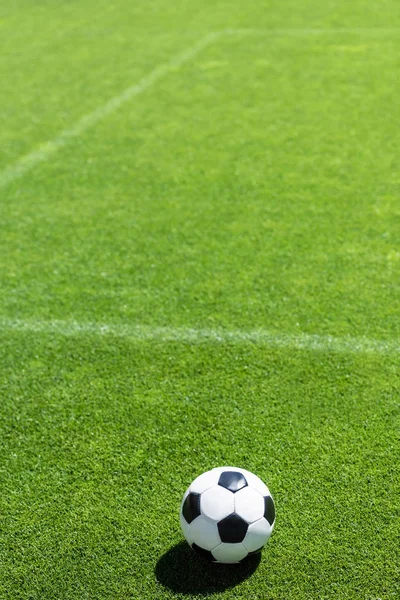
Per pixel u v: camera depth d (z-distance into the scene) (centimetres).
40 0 1527
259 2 1388
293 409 367
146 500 316
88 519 308
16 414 374
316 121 782
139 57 1074
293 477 324
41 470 335
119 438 353
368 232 546
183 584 277
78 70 1027
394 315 443
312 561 283
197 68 1003
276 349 416
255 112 820
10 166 710
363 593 270
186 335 433
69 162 713
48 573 284
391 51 1022
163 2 1441
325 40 1100
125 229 571
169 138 760
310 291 473
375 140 722
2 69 1052
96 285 493
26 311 466
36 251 544
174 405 374
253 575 279
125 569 284
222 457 338
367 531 295
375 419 358
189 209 600
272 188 631
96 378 399
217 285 485
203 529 263
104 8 1419
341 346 416
